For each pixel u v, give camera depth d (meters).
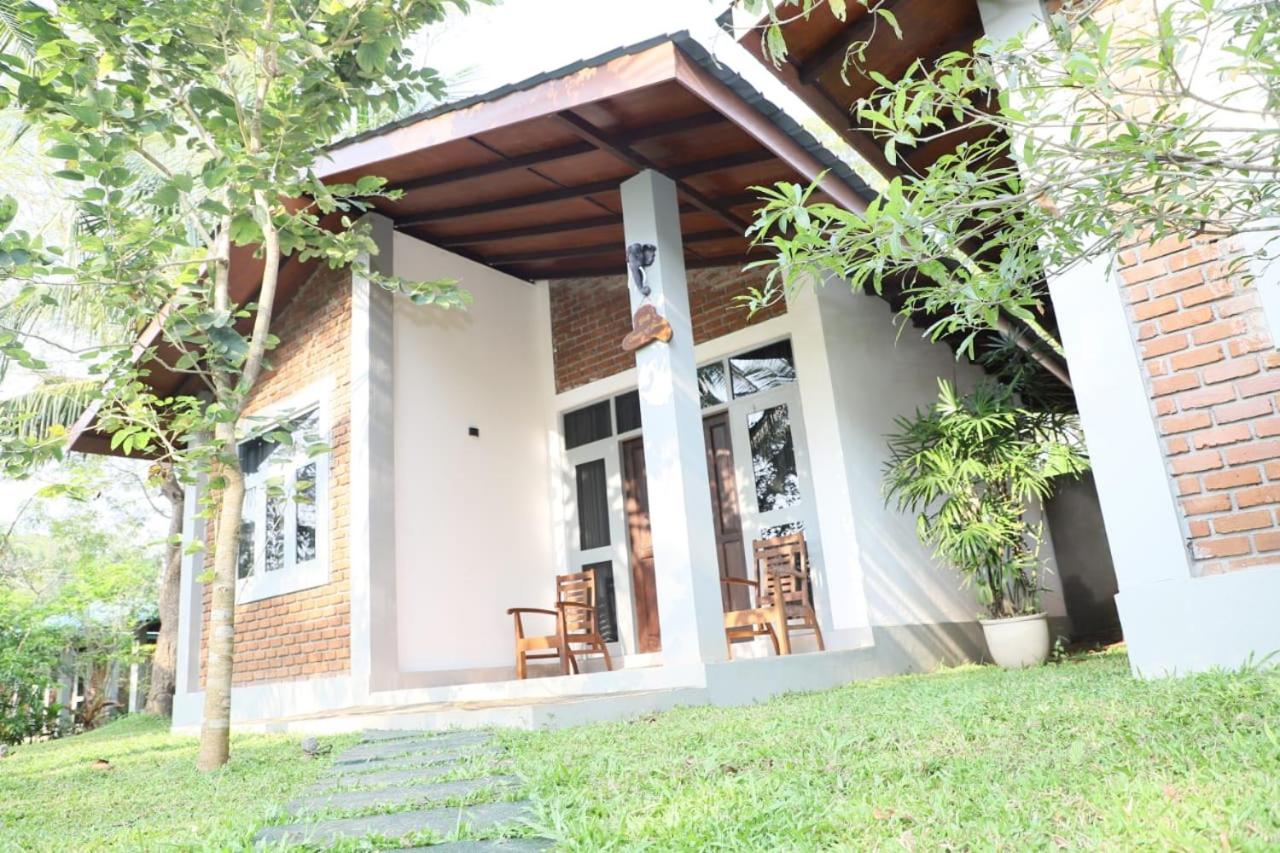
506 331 8.29
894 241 1.81
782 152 5.39
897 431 7.66
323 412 7.16
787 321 7.35
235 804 2.96
